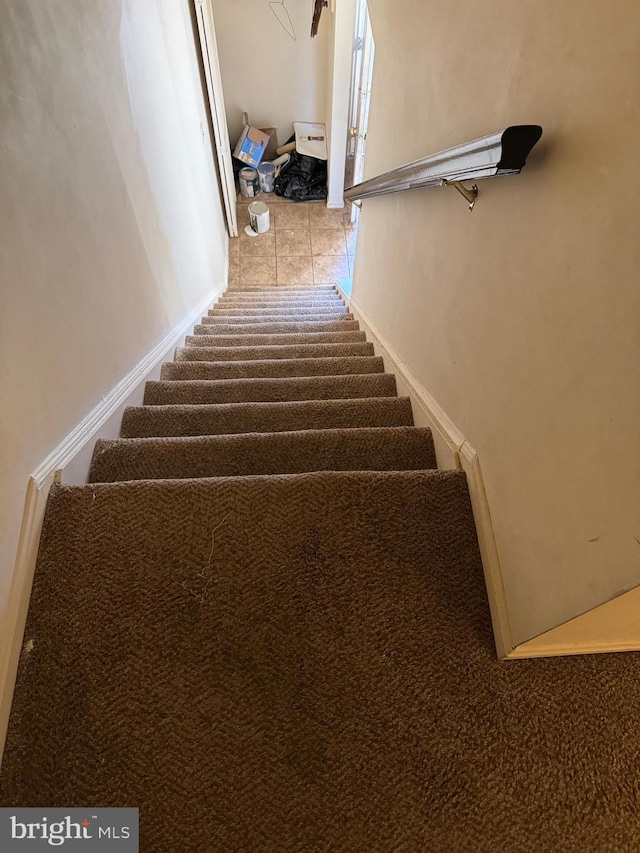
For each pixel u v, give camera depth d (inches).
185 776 29.1
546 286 28.5
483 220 38.1
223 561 36.0
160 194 78.8
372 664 32.7
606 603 23.6
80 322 46.0
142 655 32.3
